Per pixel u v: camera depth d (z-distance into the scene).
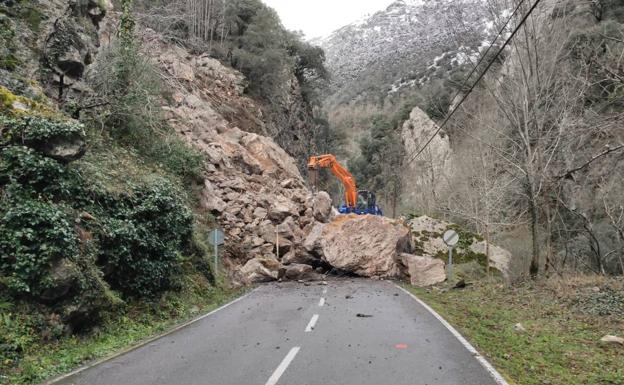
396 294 17.33
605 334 9.82
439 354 8.17
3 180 9.36
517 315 12.34
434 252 24.97
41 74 14.30
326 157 31.08
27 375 7.12
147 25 26.34
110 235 11.46
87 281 9.90
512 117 17.16
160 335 10.48
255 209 26.66
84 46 16.53
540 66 16.45
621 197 19.42
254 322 11.75
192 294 15.57
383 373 7.01
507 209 28.14
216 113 33.56
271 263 22.75
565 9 17.16
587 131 15.72
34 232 8.82
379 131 73.44
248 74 46.62
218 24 46.88
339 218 25.83
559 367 7.57
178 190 17.91
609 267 22.33
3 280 8.33
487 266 21.62
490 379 6.68
